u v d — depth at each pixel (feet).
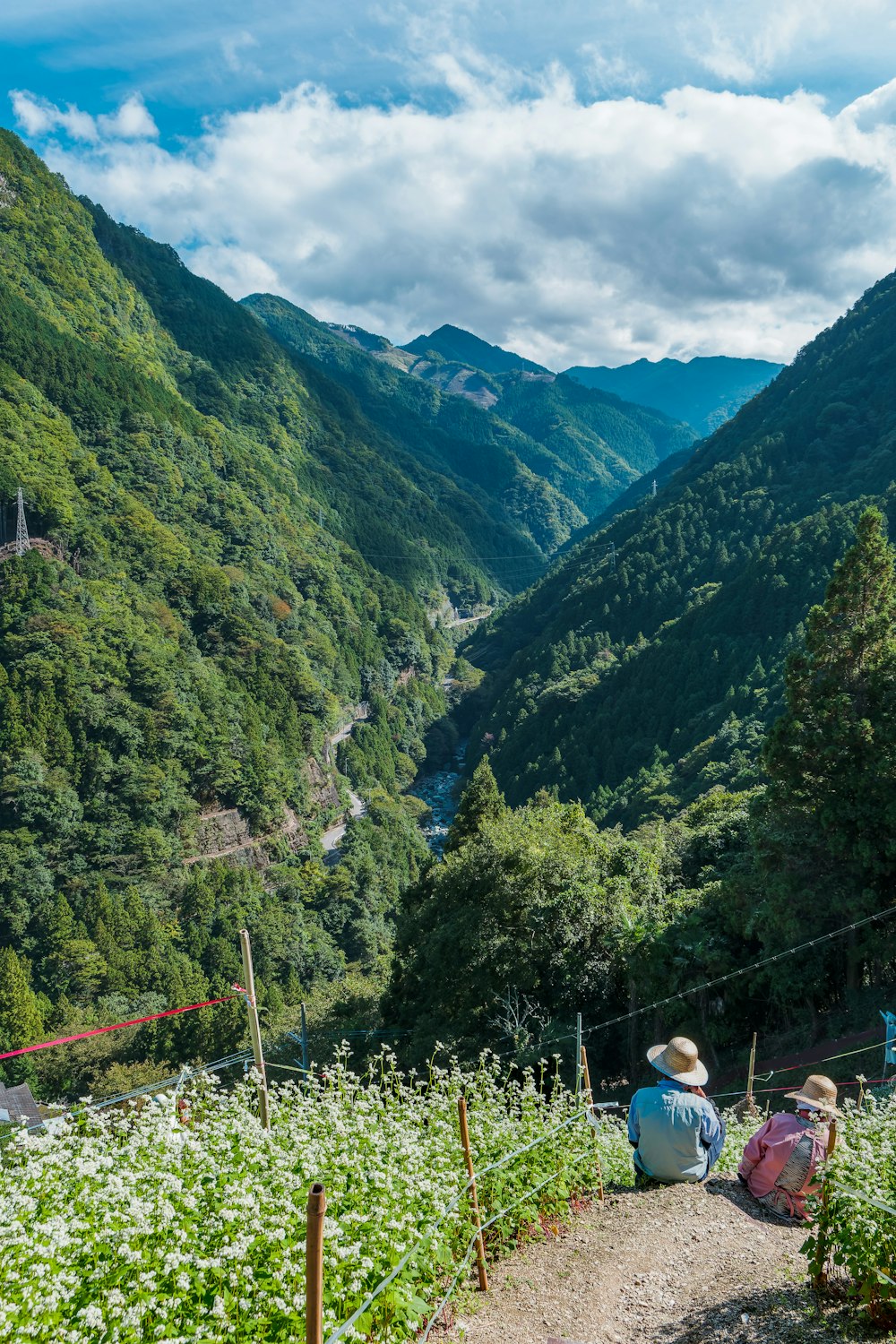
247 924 290.97
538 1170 21.62
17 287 575.79
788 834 76.18
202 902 300.81
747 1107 50.83
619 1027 88.74
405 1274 13.83
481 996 90.07
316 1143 18.53
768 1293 15.75
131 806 328.70
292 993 248.11
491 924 93.71
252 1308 12.16
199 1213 14.60
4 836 296.92
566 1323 15.53
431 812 437.58
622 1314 15.78
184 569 469.16
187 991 257.14
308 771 417.28
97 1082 156.87
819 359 543.80
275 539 581.94
